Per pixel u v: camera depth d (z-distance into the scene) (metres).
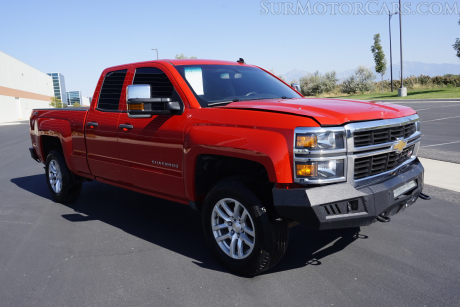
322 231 4.26
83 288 3.15
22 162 10.34
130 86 3.50
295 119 2.86
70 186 5.55
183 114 3.62
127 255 3.79
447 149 8.65
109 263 3.62
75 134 5.09
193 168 3.50
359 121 2.99
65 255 3.84
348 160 2.88
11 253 3.94
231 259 3.32
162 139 3.77
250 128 3.06
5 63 52.47
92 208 5.47
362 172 3.03
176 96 3.75
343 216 2.85
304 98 4.00
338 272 3.27
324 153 2.79
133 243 4.11
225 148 3.16
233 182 3.21
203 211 3.50
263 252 3.07
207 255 3.75
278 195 2.86
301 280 3.16
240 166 3.59
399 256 3.54
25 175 8.33
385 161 3.20
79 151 5.06
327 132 2.80
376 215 2.95
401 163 3.49
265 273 3.31
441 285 3.00
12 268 3.58
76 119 5.07
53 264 3.64
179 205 5.55
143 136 3.99
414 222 4.40
